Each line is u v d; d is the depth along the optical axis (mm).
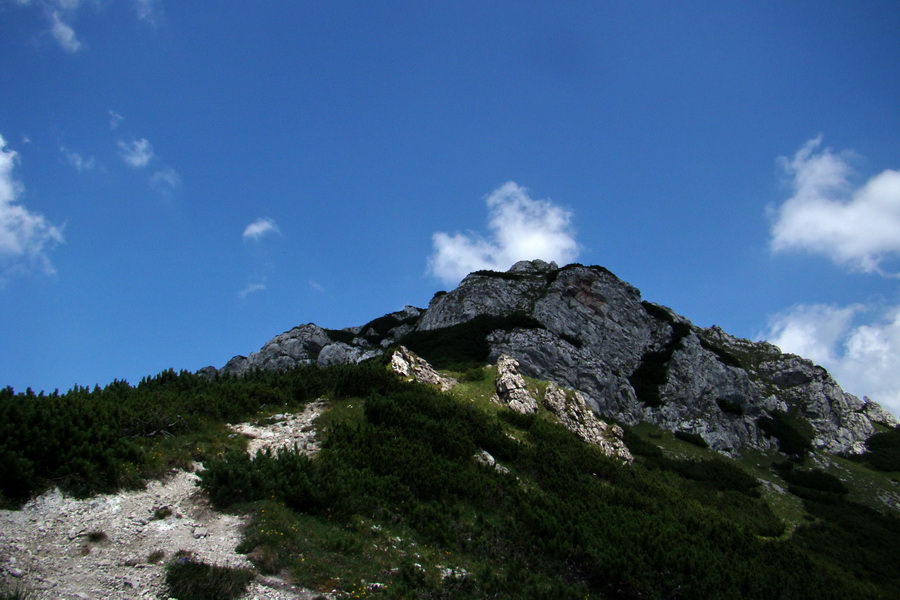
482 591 19703
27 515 17328
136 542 17359
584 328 84500
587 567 24141
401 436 32562
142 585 15172
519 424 43812
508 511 28391
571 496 33156
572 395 52750
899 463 74812
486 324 79938
